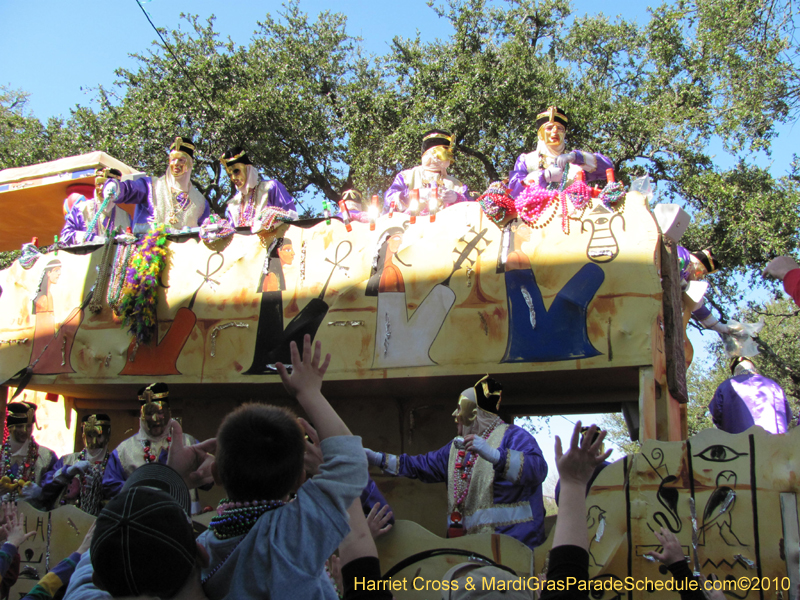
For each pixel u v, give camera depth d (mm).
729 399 6191
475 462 4770
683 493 3918
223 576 2158
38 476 6398
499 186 5781
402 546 4102
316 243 6395
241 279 6566
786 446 3793
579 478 2340
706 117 14258
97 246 7176
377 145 15273
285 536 2107
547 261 5531
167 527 2043
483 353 5555
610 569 3930
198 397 7855
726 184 13992
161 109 14703
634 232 5355
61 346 7043
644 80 16609
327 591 2162
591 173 7027
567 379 5930
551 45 17750
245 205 7809
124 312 6648
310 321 6207
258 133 15609
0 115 19172
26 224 10195
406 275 5961
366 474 2270
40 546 5066
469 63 14898
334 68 17547
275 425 2256
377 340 5918
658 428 5457
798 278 4984
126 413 8297
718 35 11102
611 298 5273
